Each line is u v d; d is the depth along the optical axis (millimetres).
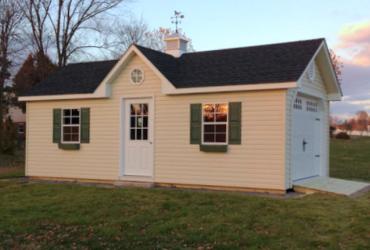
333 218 8266
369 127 58531
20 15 26703
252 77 11758
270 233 7418
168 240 7223
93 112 14367
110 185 13570
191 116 12641
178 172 12883
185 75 13188
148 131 13453
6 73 27641
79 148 14562
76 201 10281
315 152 14234
